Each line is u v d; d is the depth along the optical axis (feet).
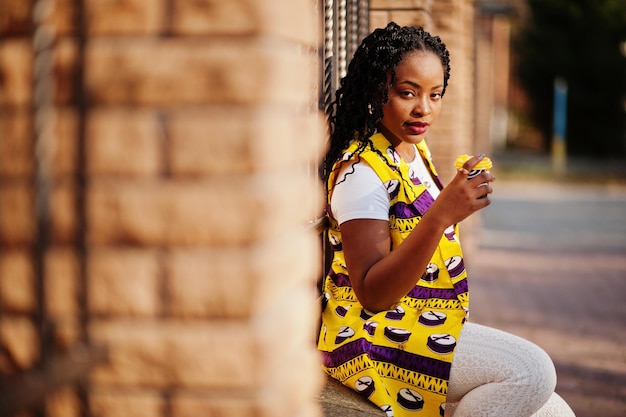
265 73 4.51
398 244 8.38
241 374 4.61
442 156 22.74
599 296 28.43
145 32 4.59
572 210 59.52
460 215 7.36
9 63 4.74
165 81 4.55
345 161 8.42
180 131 4.55
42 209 4.48
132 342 4.65
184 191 4.58
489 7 46.32
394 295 7.72
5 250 4.77
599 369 19.53
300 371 5.24
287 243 5.06
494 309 26.30
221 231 4.56
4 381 4.25
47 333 4.62
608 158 118.42
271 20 4.56
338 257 8.93
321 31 9.70
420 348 8.18
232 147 4.52
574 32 116.06
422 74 8.55
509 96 125.08
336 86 10.83
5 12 4.75
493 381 8.00
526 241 42.96
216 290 4.58
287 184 4.93
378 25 15.07
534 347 8.15
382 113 8.69
